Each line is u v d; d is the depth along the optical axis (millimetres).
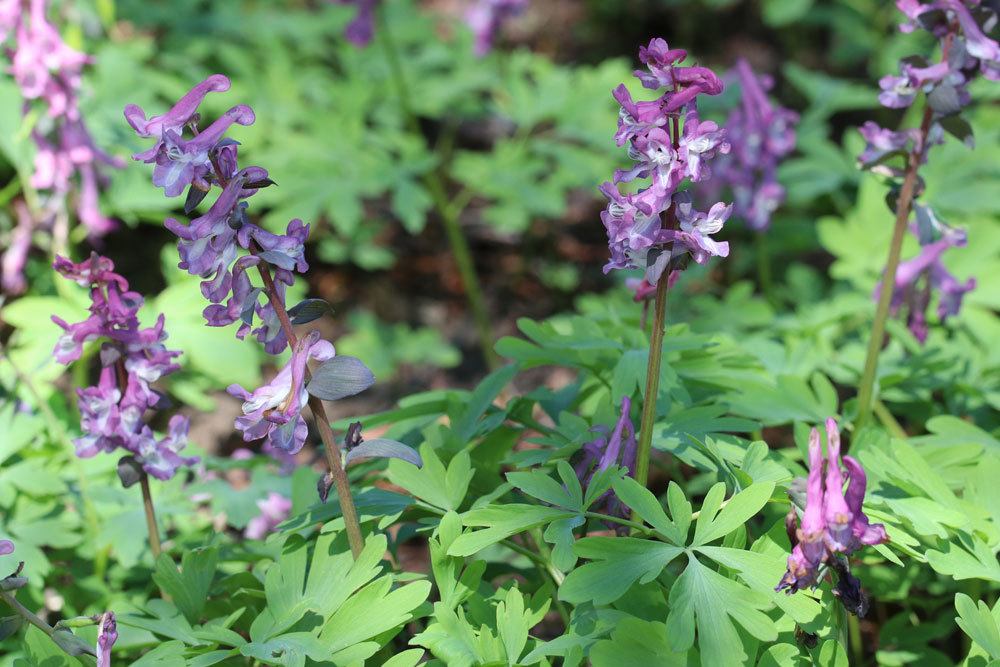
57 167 817
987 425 745
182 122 583
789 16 1526
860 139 1045
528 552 646
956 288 729
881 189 866
